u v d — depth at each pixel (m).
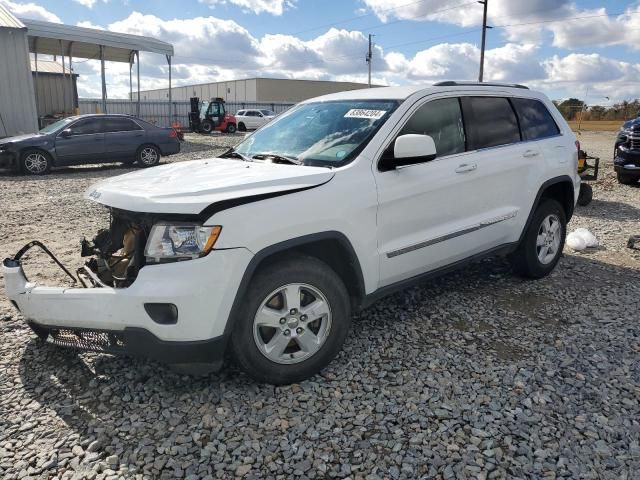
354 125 3.74
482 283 4.98
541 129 4.97
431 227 3.83
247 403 2.97
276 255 3.09
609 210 8.68
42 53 26.08
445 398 3.02
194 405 2.95
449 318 4.16
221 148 20.56
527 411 2.90
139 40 23.55
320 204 3.11
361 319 4.12
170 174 3.42
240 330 2.93
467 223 4.10
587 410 2.93
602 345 3.71
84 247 3.82
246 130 37.88
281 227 2.93
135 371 3.30
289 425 2.78
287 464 2.49
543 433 2.72
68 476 2.40
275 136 4.11
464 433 2.71
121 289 2.78
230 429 2.74
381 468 2.46
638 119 11.10
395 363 3.43
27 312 3.11
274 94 63.47
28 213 8.16
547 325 4.05
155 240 2.79
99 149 13.91
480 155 4.20
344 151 3.52
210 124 35.28
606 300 4.58
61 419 2.82
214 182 3.02
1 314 4.15
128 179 3.38
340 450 2.59
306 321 3.13
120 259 3.38
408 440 2.66
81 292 2.86
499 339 3.79
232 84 66.75
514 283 4.99
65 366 3.36
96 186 3.37
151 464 2.48
